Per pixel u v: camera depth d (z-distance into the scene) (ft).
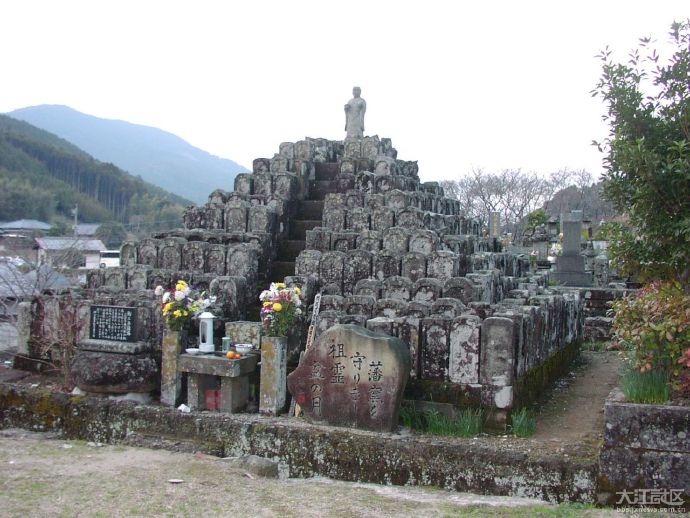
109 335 33.27
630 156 25.12
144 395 32.76
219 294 37.27
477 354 29.12
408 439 26.27
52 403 32.24
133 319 32.81
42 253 105.40
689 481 21.53
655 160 24.94
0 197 185.06
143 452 27.61
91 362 32.30
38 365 38.34
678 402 22.62
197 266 41.65
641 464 22.13
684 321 23.18
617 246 29.78
